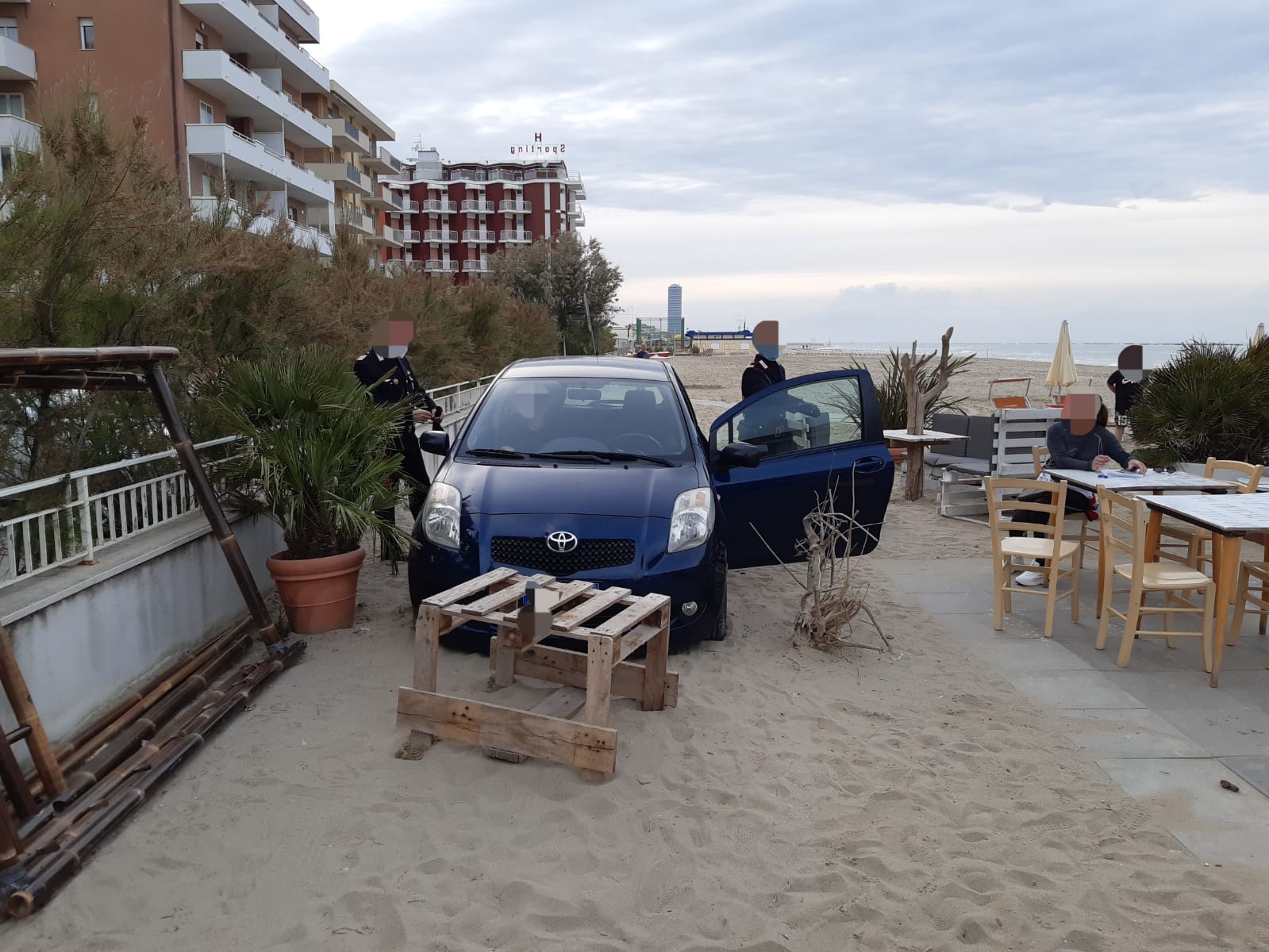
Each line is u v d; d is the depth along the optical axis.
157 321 6.39
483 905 3.14
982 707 4.90
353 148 56.41
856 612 5.78
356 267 16.72
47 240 5.42
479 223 106.19
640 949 2.93
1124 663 5.50
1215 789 4.00
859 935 3.00
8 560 4.51
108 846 3.45
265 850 3.44
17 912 3.02
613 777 4.03
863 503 6.62
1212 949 2.94
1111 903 3.17
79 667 4.18
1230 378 10.83
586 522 5.32
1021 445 10.09
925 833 3.62
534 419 6.44
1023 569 7.57
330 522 5.73
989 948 2.94
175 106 31.72
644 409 6.52
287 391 5.70
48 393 5.24
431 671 4.25
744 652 5.70
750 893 3.22
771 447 6.61
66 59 31.52
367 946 2.93
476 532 5.35
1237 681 5.28
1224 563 5.09
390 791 3.88
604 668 3.93
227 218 8.03
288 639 5.63
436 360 17.86
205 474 5.19
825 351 143.50
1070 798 3.92
